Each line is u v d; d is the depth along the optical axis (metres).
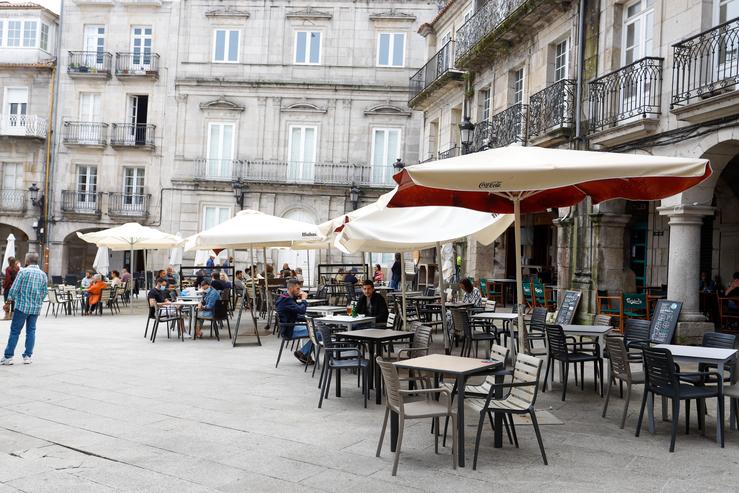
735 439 6.07
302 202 29.81
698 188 11.07
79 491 4.68
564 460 5.39
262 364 10.30
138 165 30.83
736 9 10.40
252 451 5.62
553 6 15.20
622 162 5.77
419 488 4.73
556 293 16.19
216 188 29.95
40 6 31.62
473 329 11.52
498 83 19.09
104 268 24.17
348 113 29.75
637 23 12.97
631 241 15.82
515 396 5.75
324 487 4.75
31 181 31.30
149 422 6.59
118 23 31.05
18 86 31.55
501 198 7.95
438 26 26.11
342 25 29.80
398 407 5.13
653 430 6.26
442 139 24.38
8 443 5.83
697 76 10.89
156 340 13.27
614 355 6.78
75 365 9.99
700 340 10.96
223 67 30.09
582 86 14.24
